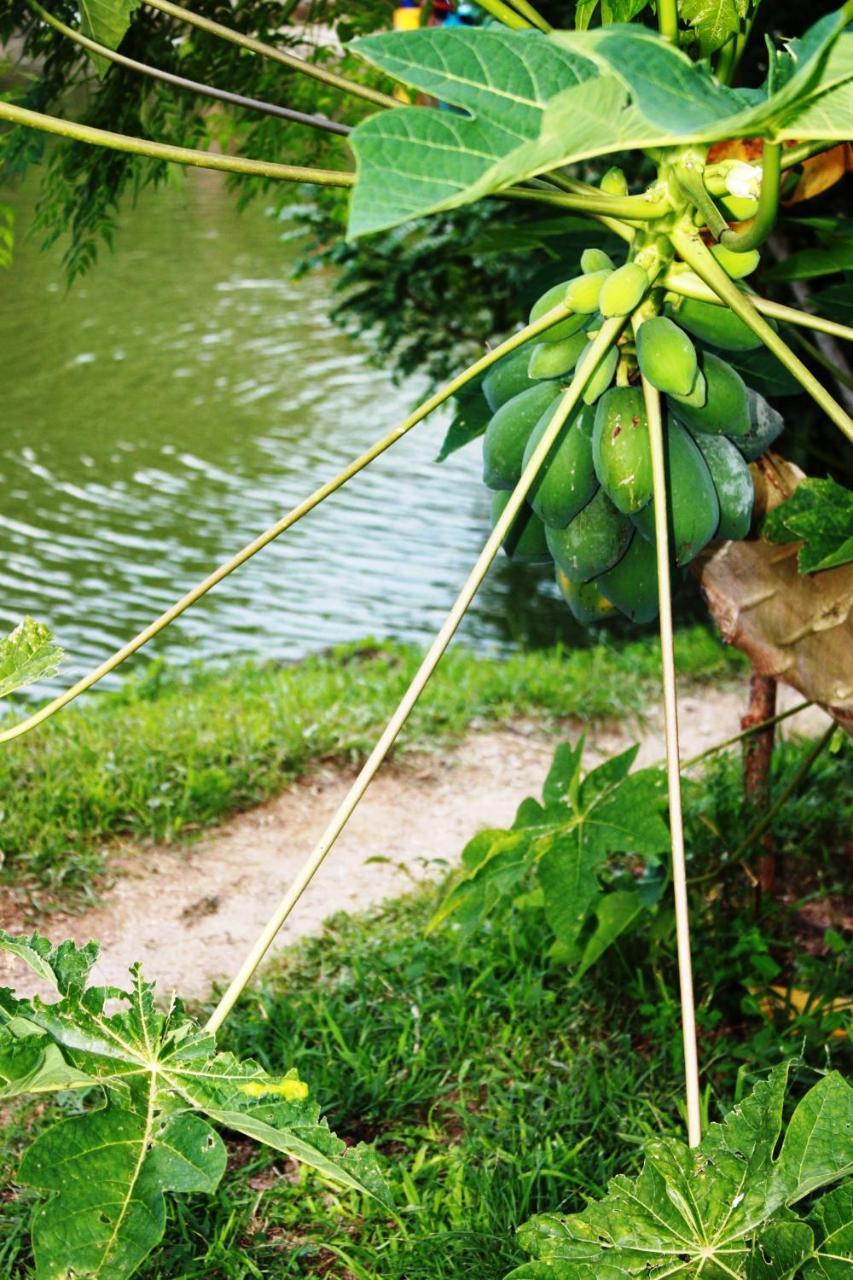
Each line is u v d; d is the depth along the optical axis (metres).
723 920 3.89
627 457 1.72
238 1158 3.21
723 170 1.67
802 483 1.86
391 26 3.09
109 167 2.98
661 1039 3.51
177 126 3.02
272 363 16.34
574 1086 3.34
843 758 5.19
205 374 15.79
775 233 3.52
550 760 5.57
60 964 1.46
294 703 5.77
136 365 15.99
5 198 21.08
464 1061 3.49
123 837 4.65
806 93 1.21
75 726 5.39
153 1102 1.39
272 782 5.11
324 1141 1.37
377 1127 3.31
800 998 3.72
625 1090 3.35
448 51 1.18
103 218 3.10
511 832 2.60
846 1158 1.42
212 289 19.70
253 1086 1.39
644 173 5.79
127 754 5.10
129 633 8.93
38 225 3.01
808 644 2.04
